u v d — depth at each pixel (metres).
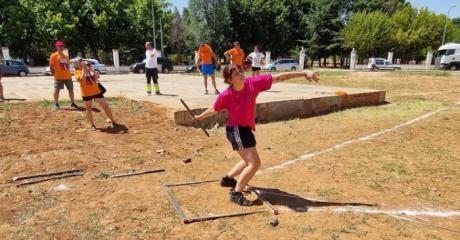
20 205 4.57
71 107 9.23
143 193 4.91
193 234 3.91
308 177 5.54
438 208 4.58
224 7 48.72
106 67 35.62
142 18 44.53
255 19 51.03
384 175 5.65
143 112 9.05
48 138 7.18
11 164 5.88
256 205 4.56
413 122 9.59
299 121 9.74
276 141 7.62
